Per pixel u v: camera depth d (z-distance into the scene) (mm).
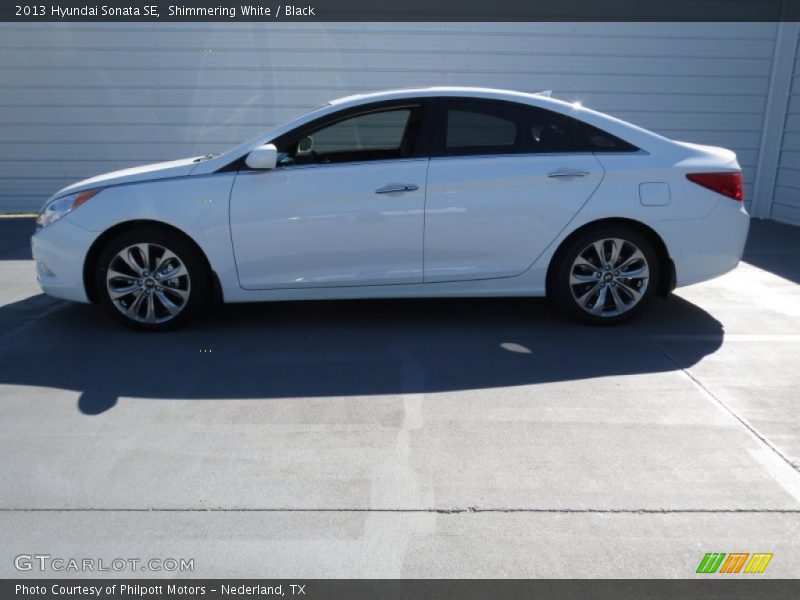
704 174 4715
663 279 4961
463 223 4684
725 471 3043
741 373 4113
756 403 3707
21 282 6352
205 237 4676
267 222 4664
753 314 5242
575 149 4727
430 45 8969
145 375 4152
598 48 9039
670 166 4703
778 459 3143
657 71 9141
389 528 2682
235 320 5207
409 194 4637
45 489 2953
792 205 9109
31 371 4223
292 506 2820
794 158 9023
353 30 8914
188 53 8992
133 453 3238
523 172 4648
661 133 9367
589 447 3254
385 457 3184
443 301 5664
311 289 4801
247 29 8906
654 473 3029
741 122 9328
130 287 4832
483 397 3807
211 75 9062
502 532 2650
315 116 4711
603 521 2711
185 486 2967
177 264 4793
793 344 4594
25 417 3607
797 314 5234
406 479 3004
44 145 9305
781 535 2625
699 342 4641
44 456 3215
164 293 4863
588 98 9203
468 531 2658
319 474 3047
